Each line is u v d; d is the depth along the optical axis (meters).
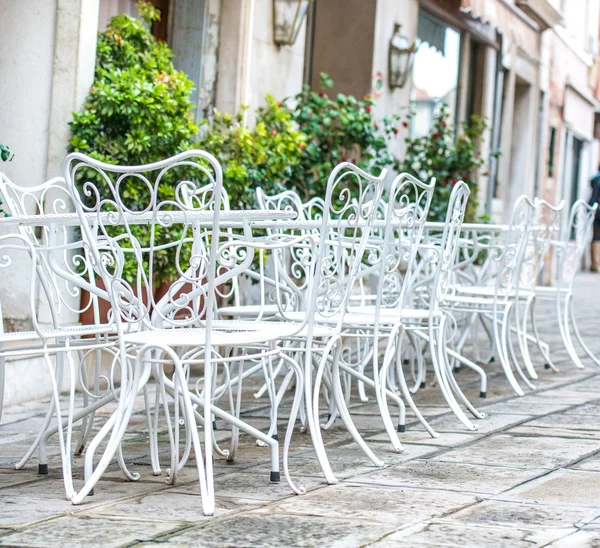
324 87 11.47
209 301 3.80
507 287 7.26
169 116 7.19
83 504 3.86
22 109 6.91
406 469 4.51
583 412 6.08
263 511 3.76
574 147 24.39
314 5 11.84
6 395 6.09
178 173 7.30
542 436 5.30
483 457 4.77
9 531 3.48
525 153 18.53
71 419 4.04
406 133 12.89
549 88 19.73
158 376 4.32
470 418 5.86
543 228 8.02
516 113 18.53
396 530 3.51
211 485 3.74
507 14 14.67
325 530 3.50
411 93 13.17
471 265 8.35
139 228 6.95
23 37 6.90
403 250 6.36
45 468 4.38
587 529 3.55
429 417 5.88
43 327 6.67
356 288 9.56
